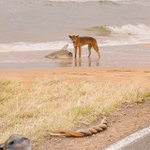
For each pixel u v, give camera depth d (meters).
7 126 12.14
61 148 9.52
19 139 5.35
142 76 19.55
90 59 27.19
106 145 9.66
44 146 9.70
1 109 13.99
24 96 15.72
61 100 14.91
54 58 27.72
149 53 30.38
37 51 31.33
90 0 64.38
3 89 16.83
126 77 19.27
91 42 27.00
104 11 59.81
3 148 5.58
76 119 11.62
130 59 27.09
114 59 27.14
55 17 51.78
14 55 29.06
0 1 56.75
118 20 53.97
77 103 12.88
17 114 13.26
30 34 40.09
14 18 48.97
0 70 22.22
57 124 11.00
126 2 67.19
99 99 13.77
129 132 10.62
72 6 59.72
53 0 60.75
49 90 16.39
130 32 47.12
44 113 13.07
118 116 12.05
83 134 10.35
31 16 51.09
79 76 19.67
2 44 34.25
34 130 10.51
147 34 46.66
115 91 14.74
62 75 19.98
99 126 10.80
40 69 22.50
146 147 9.62
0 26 43.69
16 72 21.11
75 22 49.66
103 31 45.03
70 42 36.66
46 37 39.03
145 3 68.81
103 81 18.09
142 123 11.36
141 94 14.00
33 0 59.06
